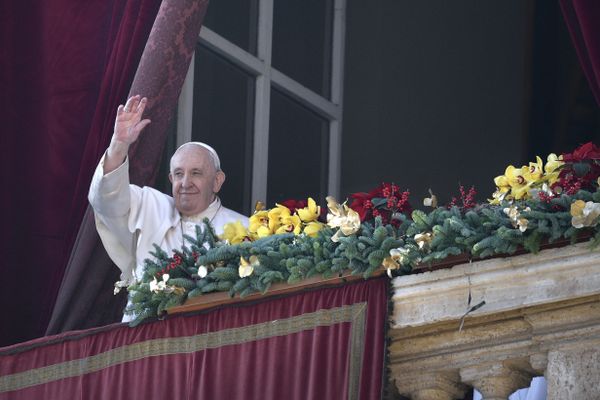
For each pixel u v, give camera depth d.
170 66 28.42
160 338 22.45
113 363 22.83
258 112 36.91
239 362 21.70
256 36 37.47
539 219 19.77
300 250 21.59
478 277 20.16
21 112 31.45
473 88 39.38
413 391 20.84
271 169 37.38
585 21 28.03
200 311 22.23
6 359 23.66
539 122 38.53
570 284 19.50
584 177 20.81
